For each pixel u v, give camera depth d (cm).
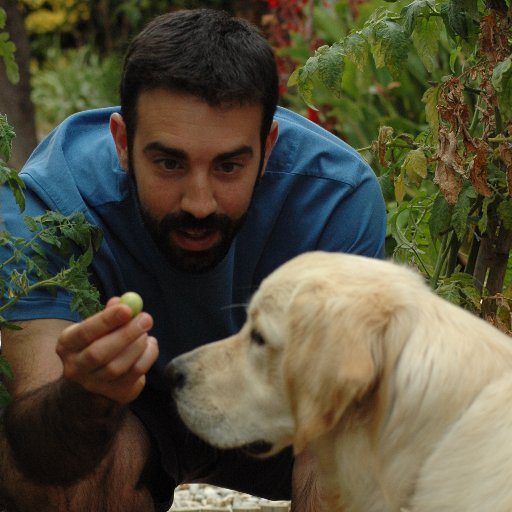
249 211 477
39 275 445
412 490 367
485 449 353
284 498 530
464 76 527
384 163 566
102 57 1961
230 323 482
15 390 439
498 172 529
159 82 412
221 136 415
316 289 369
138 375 373
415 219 616
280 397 400
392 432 365
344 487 392
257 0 1691
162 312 480
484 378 361
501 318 527
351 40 538
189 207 422
